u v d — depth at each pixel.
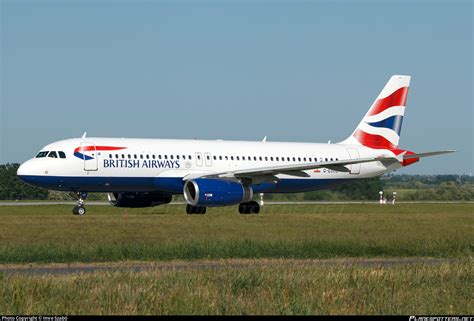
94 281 35.38
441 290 35.84
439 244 55.59
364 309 31.84
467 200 174.25
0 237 58.31
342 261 47.91
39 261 46.12
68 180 85.75
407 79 108.25
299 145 101.81
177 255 48.91
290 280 36.41
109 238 58.16
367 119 106.69
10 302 31.53
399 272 39.56
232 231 65.62
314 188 102.81
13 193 168.62
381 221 80.00
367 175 105.44
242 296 33.56
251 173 88.00
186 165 91.31
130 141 89.94
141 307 31.00
